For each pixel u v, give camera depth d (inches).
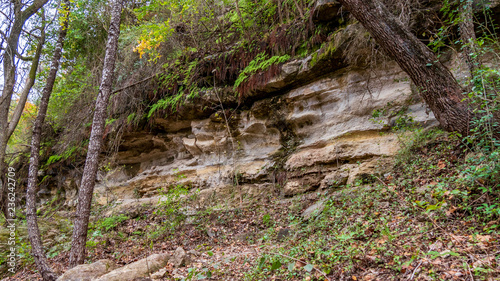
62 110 573.6
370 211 216.2
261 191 362.3
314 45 330.3
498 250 126.9
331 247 176.6
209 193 398.3
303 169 331.6
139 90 460.4
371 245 161.8
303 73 330.3
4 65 380.2
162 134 472.7
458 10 233.6
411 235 164.2
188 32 446.0
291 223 264.7
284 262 173.2
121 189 507.8
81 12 512.7
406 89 289.7
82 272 214.1
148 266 207.0
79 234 257.9
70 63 565.3
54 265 311.4
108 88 286.7
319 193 306.2
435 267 125.0
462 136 195.0
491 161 161.5
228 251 244.2
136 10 496.7
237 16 432.5
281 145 376.8
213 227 317.7
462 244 138.8
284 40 352.5
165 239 320.8
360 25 288.2
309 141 346.3
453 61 265.0
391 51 215.8
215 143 417.1
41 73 507.8
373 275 135.2
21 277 311.4
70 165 605.3
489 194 168.4
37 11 389.4
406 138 277.4
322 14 316.2
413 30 273.9
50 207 607.2
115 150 490.6
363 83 311.4
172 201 390.3
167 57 451.5
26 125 662.5
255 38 387.2
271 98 367.9
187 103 411.5
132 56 485.1
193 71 414.3
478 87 180.2
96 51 540.4
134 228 372.8
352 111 315.9
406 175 243.8
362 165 289.7
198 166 436.8
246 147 401.7
